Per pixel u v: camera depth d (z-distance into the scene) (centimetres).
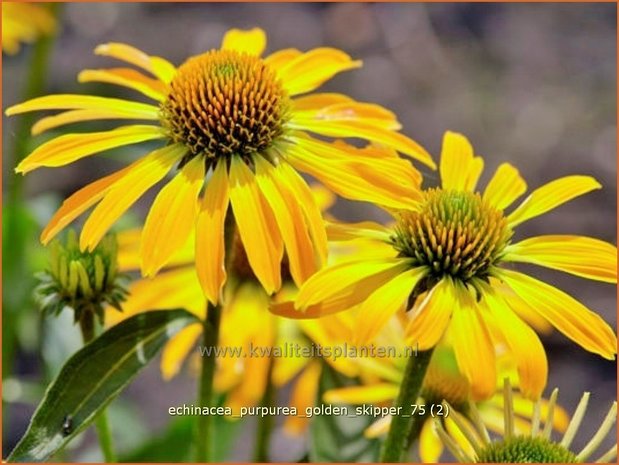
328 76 49
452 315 44
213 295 43
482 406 51
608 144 100
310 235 46
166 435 57
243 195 45
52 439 44
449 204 46
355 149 46
